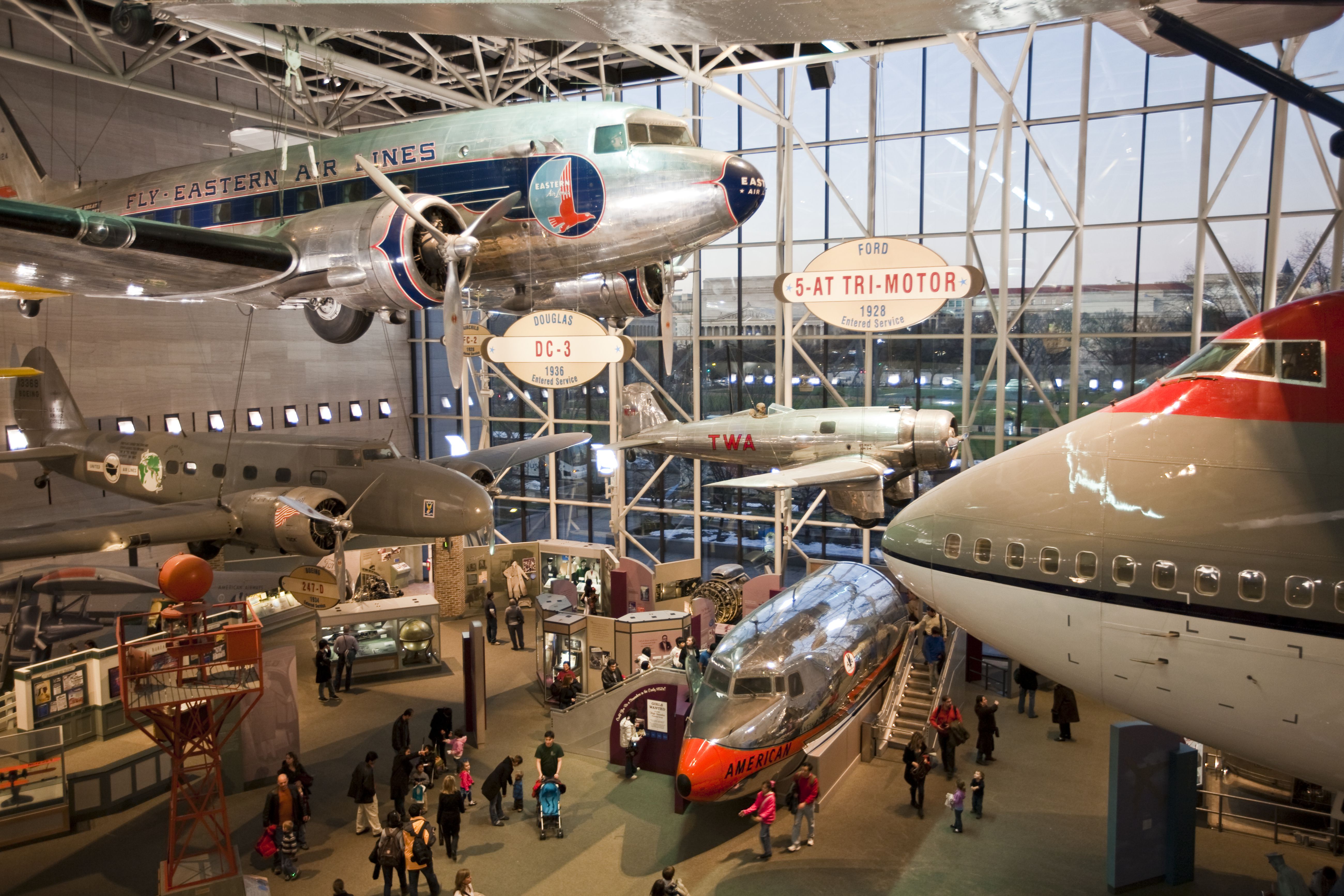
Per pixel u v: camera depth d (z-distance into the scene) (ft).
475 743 50.72
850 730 46.93
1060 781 46.03
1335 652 20.21
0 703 49.34
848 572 55.31
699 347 76.13
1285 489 21.26
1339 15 16.83
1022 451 26.27
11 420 66.03
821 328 71.05
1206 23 17.48
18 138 59.31
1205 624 21.75
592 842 41.06
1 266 39.24
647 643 56.49
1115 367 63.26
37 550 46.83
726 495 80.69
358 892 37.19
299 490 52.42
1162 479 22.82
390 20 22.20
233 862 34.81
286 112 80.07
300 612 73.61
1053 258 63.26
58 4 62.75
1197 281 58.49
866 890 36.88
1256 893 36.40
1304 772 21.84
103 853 39.96
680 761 41.24
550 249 44.32
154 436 64.18
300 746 50.60
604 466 78.79
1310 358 21.58
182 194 53.52
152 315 71.36
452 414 93.04
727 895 36.65
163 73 71.10
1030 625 24.76
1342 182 54.34
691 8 19.26
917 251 33.73
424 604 61.36
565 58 70.28
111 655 51.39
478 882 37.83
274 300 46.80
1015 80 58.13
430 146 45.55
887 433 56.75
